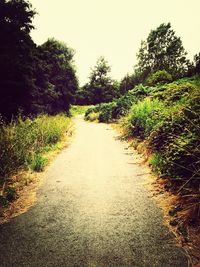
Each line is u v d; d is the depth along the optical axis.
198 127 4.01
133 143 8.38
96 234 3.15
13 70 17.12
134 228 3.24
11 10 17.92
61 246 2.94
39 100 23.89
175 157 4.11
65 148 8.98
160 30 45.66
